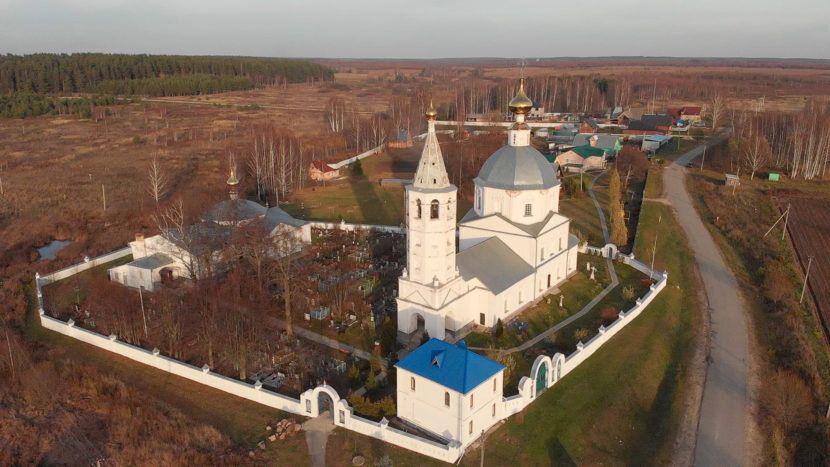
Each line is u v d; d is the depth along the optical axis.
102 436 47.41
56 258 86.94
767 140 147.38
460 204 112.50
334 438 46.81
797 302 69.69
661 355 59.31
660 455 45.41
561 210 107.62
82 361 58.28
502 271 65.69
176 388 53.91
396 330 63.00
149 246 77.56
